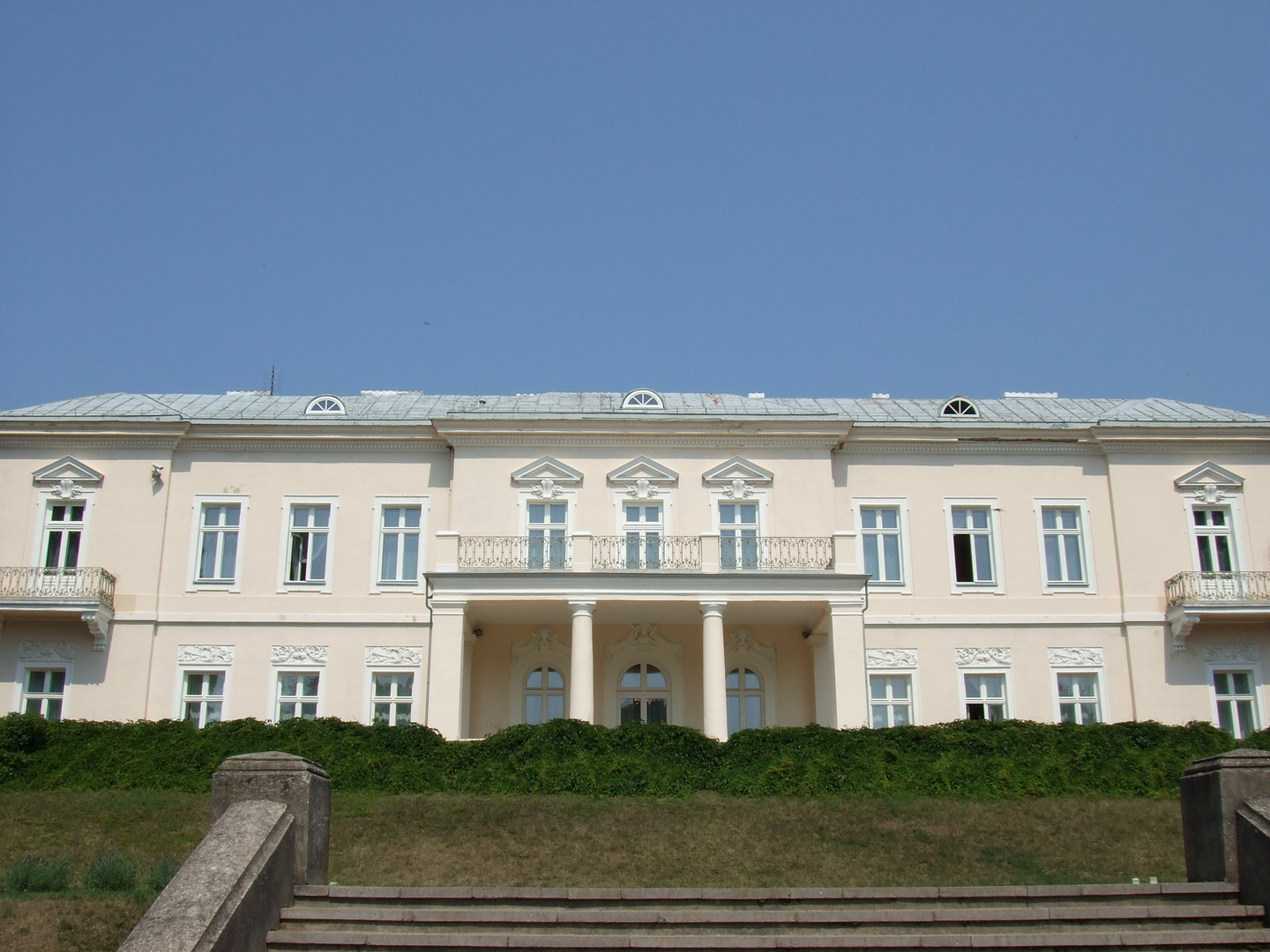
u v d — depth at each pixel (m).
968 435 32.69
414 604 31.16
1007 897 12.70
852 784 22.94
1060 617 31.69
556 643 30.75
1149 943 11.34
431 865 18.39
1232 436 32.69
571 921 11.84
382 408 34.81
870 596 31.72
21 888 14.35
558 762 23.14
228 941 10.33
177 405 34.66
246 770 12.61
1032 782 23.12
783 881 17.78
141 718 29.70
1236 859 12.72
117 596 30.70
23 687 30.02
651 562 29.31
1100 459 32.97
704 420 31.69
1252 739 24.88
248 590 31.14
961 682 31.25
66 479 31.38
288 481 31.98
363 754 23.55
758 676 31.02
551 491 31.30
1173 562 32.09
